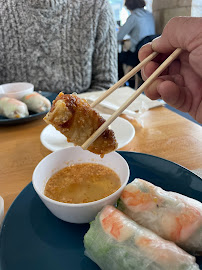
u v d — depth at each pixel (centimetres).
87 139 16
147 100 40
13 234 17
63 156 23
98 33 57
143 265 13
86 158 24
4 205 20
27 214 19
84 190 20
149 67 25
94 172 22
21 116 35
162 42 22
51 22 54
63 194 20
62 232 17
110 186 20
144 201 17
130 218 17
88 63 57
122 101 40
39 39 55
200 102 25
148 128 33
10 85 43
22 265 15
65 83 57
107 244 14
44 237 17
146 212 17
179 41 20
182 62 25
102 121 16
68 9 54
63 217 17
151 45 24
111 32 58
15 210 19
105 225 15
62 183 21
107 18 57
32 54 56
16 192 22
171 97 23
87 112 16
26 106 36
